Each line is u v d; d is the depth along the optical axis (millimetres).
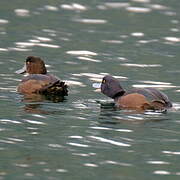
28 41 25281
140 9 33000
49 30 27469
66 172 12281
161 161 13008
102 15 31266
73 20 29844
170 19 31047
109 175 12219
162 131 14812
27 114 15852
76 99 17438
